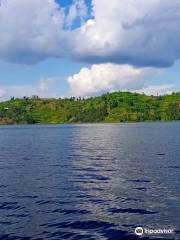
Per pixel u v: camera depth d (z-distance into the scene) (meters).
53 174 47.09
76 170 50.75
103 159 64.31
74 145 102.50
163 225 24.30
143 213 27.23
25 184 39.62
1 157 70.31
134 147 89.06
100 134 166.00
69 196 33.47
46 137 152.38
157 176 43.66
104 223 25.17
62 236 22.73
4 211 28.53
